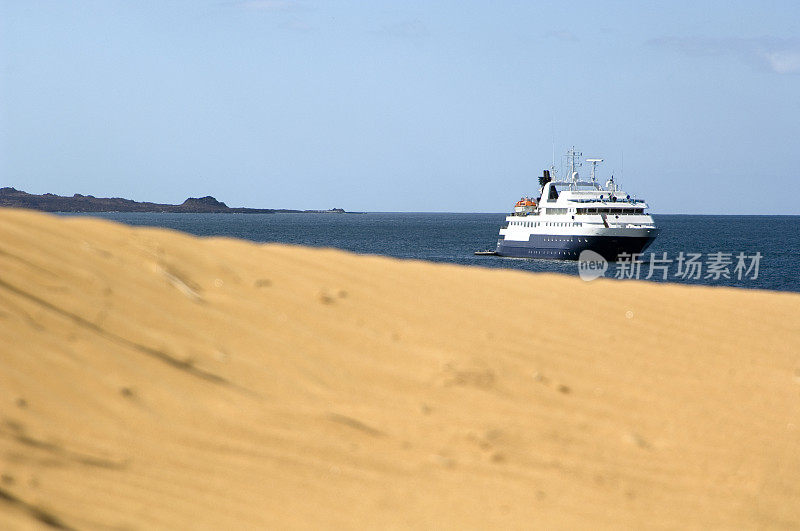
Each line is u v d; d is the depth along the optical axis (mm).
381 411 22578
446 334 29422
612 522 18922
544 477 20719
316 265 34375
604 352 31219
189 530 14906
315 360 24703
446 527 17078
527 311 34250
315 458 19047
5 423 16328
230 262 31594
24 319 20375
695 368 31375
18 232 26312
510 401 25156
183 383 20578
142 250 29172
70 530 13695
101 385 19062
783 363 33500
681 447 24344
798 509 21422
